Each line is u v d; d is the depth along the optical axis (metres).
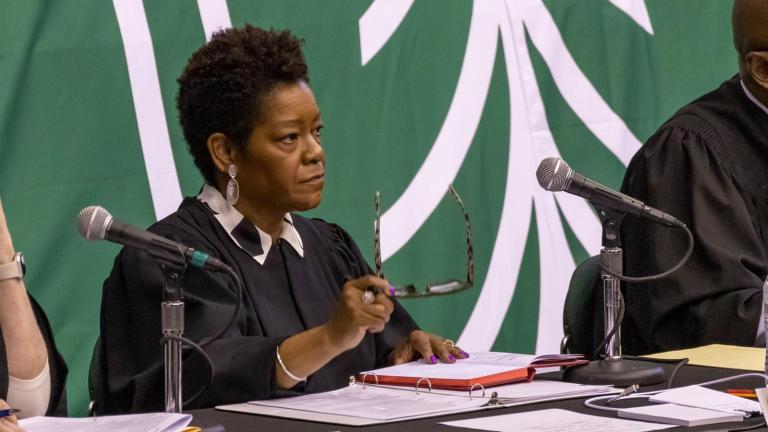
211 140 7.70
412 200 12.26
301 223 8.42
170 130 10.83
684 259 7.14
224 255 7.64
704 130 10.01
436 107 12.48
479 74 12.77
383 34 12.16
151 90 10.72
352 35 11.95
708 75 14.49
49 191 10.17
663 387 6.88
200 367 6.88
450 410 6.09
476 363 7.46
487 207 12.79
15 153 10.02
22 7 10.09
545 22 13.31
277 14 11.48
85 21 10.41
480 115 12.77
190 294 7.34
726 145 9.95
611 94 13.77
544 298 13.18
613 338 7.17
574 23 13.52
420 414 5.98
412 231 12.23
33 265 10.09
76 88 10.33
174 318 6.05
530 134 13.13
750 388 6.72
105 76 10.48
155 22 10.77
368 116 12.03
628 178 10.35
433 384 6.86
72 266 10.30
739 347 8.24
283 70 7.64
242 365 6.80
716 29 14.57
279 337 6.91
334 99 11.83
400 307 8.57
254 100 7.57
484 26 12.84
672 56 14.24
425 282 12.27
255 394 6.81
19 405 6.91
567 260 13.37
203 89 7.68
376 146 12.05
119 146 10.54
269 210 7.81
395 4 12.26
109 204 10.49
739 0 9.97
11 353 6.92
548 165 6.99
